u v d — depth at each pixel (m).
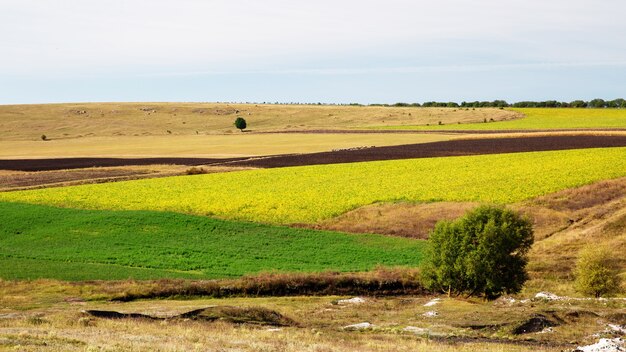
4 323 25.62
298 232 53.53
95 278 39.00
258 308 31.36
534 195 61.50
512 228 36.59
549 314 30.48
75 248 47.53
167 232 52.59
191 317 29.84
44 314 29.47
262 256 46.03
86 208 62.09
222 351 21.06
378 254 46.94
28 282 37.41
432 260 37.59
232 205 62.31
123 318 28.50
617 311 31.70
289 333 26.22
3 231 52.22
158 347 20.89
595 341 26.20
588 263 37.31
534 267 43.25
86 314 28.75
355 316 31.88
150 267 42.91
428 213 57.50
